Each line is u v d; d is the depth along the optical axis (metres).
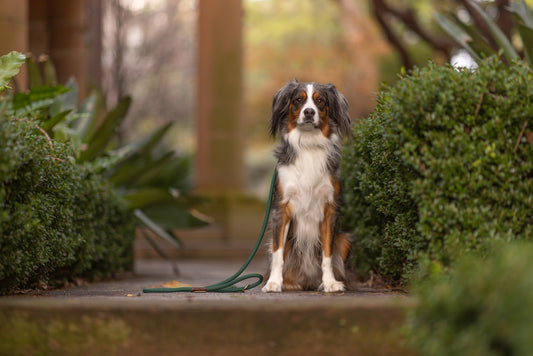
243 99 15.18
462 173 4.03
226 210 14.76
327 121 5.32
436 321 3.04
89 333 3.48
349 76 26.36
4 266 4.37
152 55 21.45
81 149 7.01
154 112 23.59
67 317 3.48
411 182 4.16
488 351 2.73
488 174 4.03
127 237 8.12
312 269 5.42
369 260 6.16
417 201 4.16
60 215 5.18
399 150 4.28
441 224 4.00
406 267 4.63
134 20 21.08
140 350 3.47
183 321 3.47
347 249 5.50
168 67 23.36
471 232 4.02
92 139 7.65
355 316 3.48
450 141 4.07
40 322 3.49
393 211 4.95
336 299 3.85
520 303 2.61
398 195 4.71
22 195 4.55
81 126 7.60
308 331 3.47
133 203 8.11
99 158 7.30
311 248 5.36
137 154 8.99
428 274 3.96
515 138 4.09
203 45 15.07
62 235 5.20
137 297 4.47
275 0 30.44
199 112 15.20
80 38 12.91
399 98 4.20
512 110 4.03
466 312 2.91
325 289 5.15
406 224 4.72
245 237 14.84
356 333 3.48
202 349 3.46
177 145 27.88
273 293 5.03
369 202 5.52
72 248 5.63
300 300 3.81
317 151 5.25
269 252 5.62
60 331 3.48
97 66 16.02
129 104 7.69
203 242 14.59
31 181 4.53
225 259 13.96
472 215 3.98
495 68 4.27
